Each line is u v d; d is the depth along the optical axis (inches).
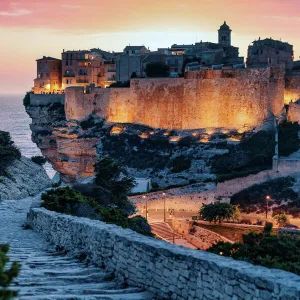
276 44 6899.6
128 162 5905.5
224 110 6112.2
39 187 3752.5
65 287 960.3
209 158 5634.8
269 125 5905.5
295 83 6122.1
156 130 6279.5
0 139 4539.9
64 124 6535.4
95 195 2849.4
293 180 4788.4
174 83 6279.5
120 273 1054.4
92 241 1199.6
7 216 2191.2
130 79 6565.0
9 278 653.3
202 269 850.1
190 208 4862.2
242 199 4729.3
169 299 916.0
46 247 1507.1
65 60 7529.5
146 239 1029.8
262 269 783.7
